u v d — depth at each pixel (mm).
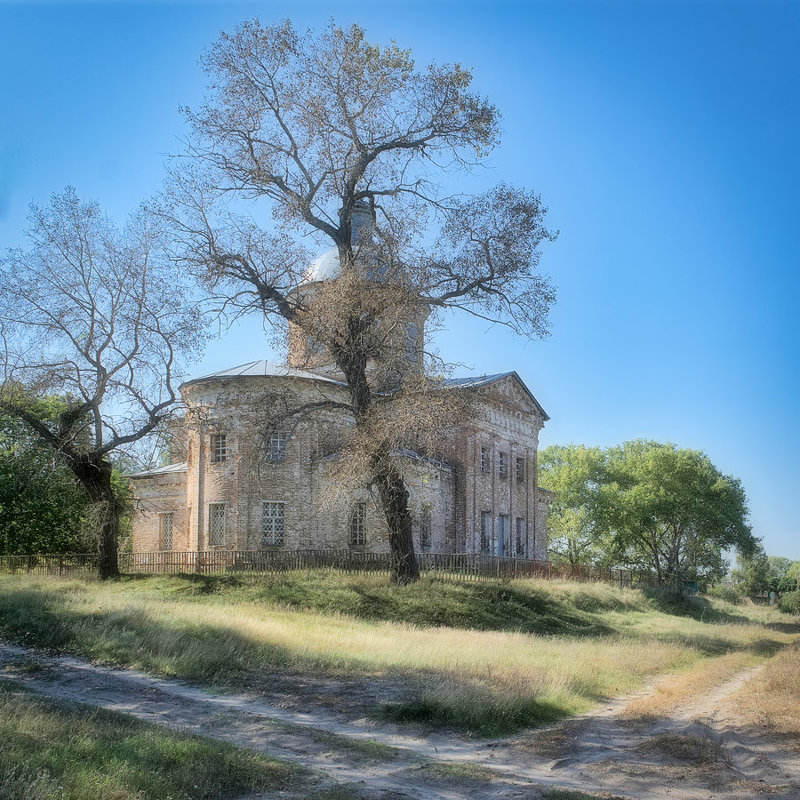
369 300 30312
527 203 32062
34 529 43688
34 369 32750
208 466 40781
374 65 31391
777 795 8844
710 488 72312
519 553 55281
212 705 12930
